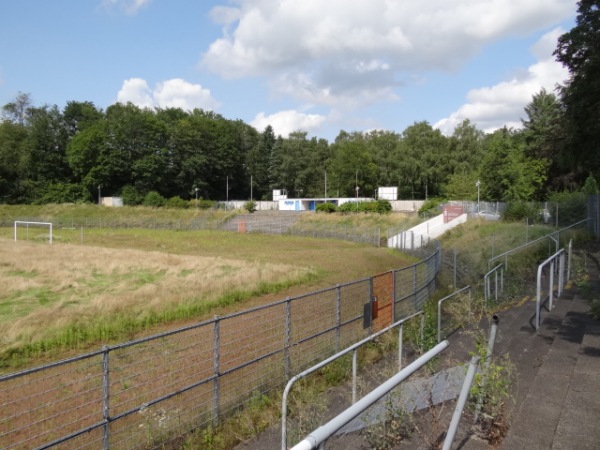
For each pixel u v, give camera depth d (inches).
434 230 1611.7
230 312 625.3
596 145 1083.3
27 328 506.9
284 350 340.5
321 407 250.1
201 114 5629.9
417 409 203.5
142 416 286.5
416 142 4133.9
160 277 927.0
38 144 3959.2
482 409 208.1
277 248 1660.9
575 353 301.3
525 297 496.1
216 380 289.4
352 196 4372.5
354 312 491.2
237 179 5012.3
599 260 681.6
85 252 1299.2
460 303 448.1
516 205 1480.1
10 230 2416.3
